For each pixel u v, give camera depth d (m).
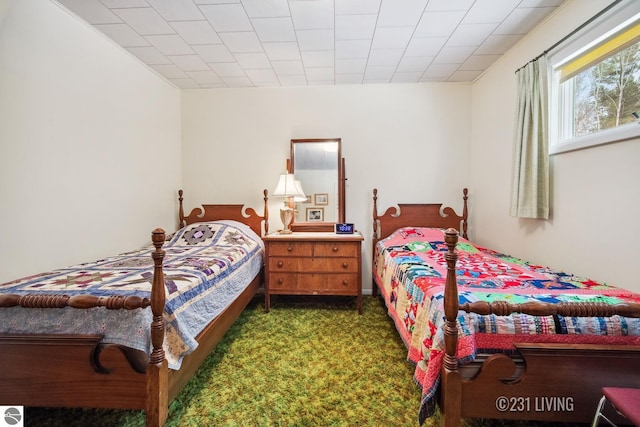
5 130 1.56
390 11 1.97
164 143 2.99
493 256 2.29
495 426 1.29
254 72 2.88
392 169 3.19
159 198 2.91
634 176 1.46
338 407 1.42
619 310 1.01
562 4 1.89
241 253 2.37
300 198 3.18
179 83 3.11
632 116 1.51
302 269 2.66
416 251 2.45
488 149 2.80
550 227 2.02
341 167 3.15
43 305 1.11
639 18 1.44
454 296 1.05
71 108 1.94
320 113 3.21
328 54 2.54
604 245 1.62
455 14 2.00
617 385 1.03
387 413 1.38
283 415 1.37
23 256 1.65
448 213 3.10
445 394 1.06
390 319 2.50
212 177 3.29
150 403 1.12
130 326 1.16
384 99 3.17
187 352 1.29
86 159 2.06
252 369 1.74
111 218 2.29
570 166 1.85
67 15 1.91
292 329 2.30
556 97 1.97
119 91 2.37
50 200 1.80
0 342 1.14
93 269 1.70
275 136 3.24
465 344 1.08
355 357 1.88
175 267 1.75
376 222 3.11
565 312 1.03
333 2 1.88
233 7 1.92
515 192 2.23
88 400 1.15
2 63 1.54
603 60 1.66
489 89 2.78
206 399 1.48
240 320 2.49
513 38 2.29
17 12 1.61
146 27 2.12
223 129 3.26
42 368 1.14
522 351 1.05
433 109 3.14
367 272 3.24
